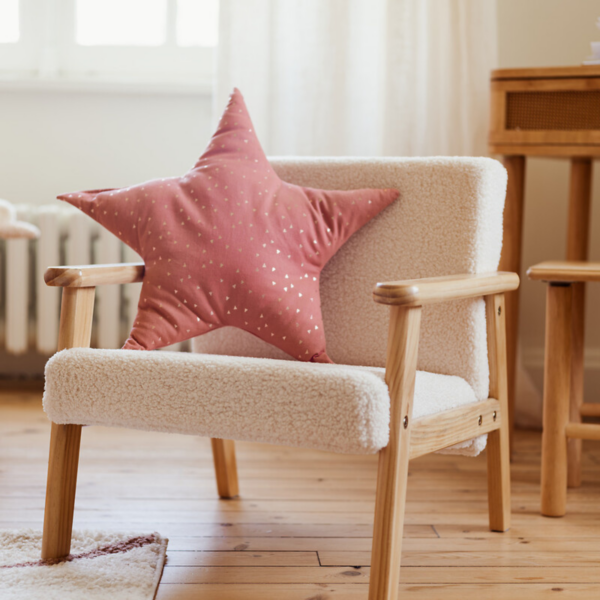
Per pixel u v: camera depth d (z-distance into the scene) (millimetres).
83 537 1247
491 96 1712
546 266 1452
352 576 1157
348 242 1368
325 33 2064
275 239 1233
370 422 907
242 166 1291
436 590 1115
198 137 2475
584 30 2170
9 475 1581
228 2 2084
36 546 1207
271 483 1597
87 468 1666
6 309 2332
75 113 2465
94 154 2477
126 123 2471
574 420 1606
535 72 1658
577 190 1903
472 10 2004
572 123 1649
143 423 1030
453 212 1299
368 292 1351
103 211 1263
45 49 2477
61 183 2482
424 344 1279
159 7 2492
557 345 1415
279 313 1201
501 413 1288
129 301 2328
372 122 2111
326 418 918
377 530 946
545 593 1114
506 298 1802
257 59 2090
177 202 1244
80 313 1124
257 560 1209
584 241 1914
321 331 1232
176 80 2480
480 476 1669
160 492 1521
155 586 1080
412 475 1673
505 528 1349
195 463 1725
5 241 2365
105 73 2492
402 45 2018
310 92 2078
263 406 954
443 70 2037
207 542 1275
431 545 1283
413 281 975
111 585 1071
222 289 1202
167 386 1006
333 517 1405
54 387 1068
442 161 1321
